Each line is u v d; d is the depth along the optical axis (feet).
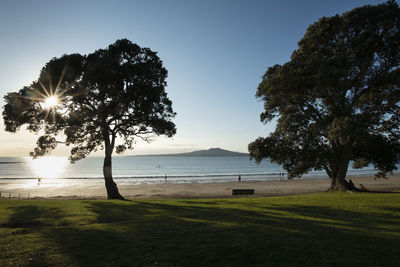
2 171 375.25
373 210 38.86
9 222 32.53
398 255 19.22
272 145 80.64
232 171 369.50
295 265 17.74
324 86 64.34
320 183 167.22
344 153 72.23
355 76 64.39
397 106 67.82
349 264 17.74
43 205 46.96
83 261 18.57
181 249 21.12
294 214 36.86
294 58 69.31
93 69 61.87
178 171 374.63
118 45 71.05
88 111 69.97
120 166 533.55
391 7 62.03
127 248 21.40
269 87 71.36
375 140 68.95
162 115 77.51
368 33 61.21
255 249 20.94
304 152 75.46
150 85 70.03
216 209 42.60
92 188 143.64
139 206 47.29
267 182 177.68
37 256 19.45
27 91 65.00
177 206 47.21
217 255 19.74
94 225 30.04
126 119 74.28
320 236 24.52
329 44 68.90
